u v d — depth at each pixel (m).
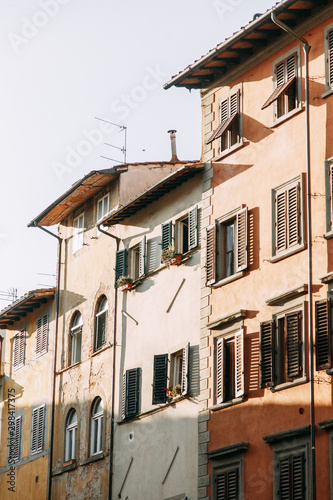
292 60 30.34
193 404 31.91
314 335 27.52
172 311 34.00
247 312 30.19
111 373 36.88
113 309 37.59
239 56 32.34
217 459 30.23
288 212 29.44
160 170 39.31
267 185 30.47
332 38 28.98
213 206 32.62
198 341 32.28
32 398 43.00
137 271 36.88
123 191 38.56
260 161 30.98
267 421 28.61
